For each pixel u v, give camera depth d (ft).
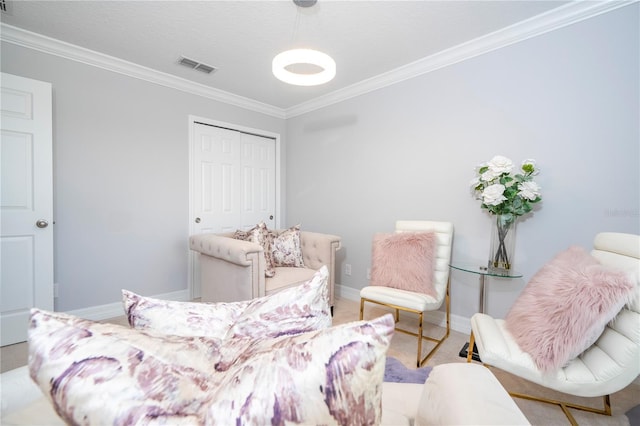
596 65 5.81
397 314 8.55
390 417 2.51
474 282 7.55
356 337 1.36
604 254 4.71
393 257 7.09
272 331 2.10
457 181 7.76
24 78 6.68
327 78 5.71
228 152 11.10
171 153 9.59
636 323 3.52
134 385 1.26
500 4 5.87
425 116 8.34
